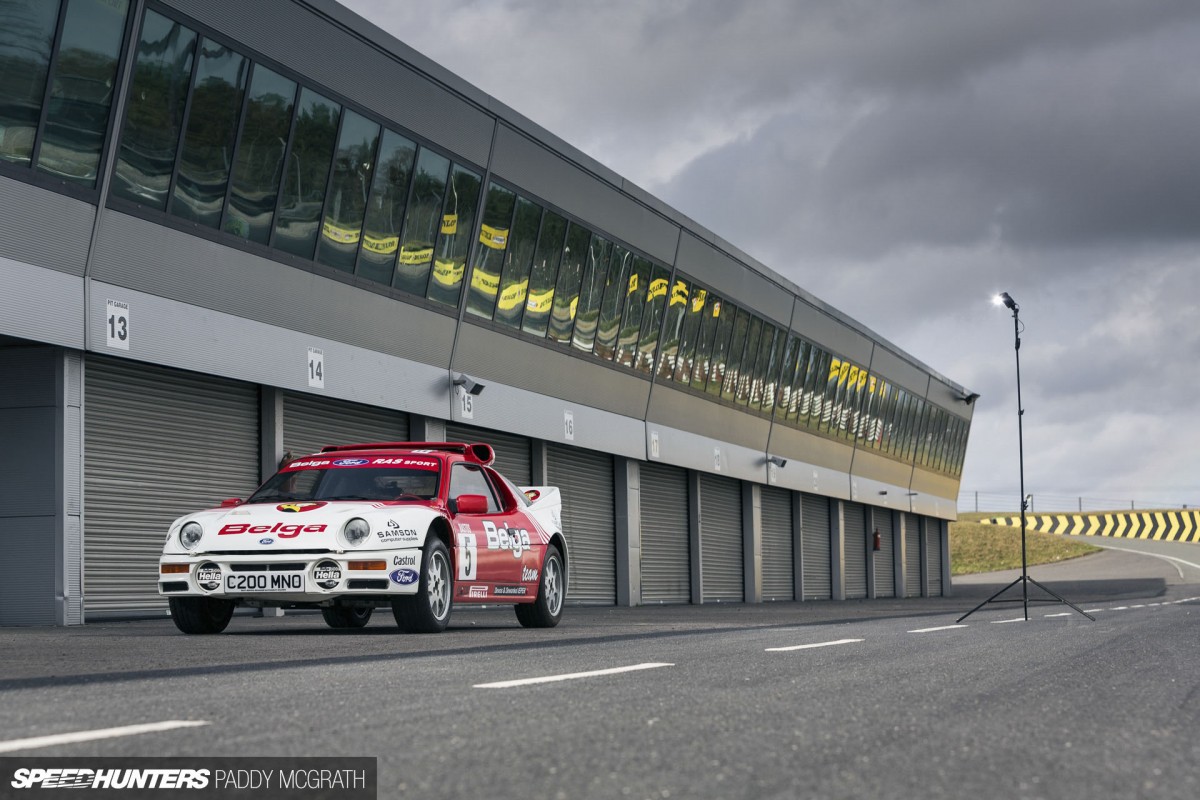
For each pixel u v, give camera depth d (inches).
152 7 581.0
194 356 633.0
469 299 857.5
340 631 457.4
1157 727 177.2
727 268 1262.3
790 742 155.7
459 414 850.1
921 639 390.0
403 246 785.6
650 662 283.4
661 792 121.7
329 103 704.4
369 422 788.6
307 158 695.7
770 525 1450.5
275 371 688.4
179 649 341.1
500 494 492.4
